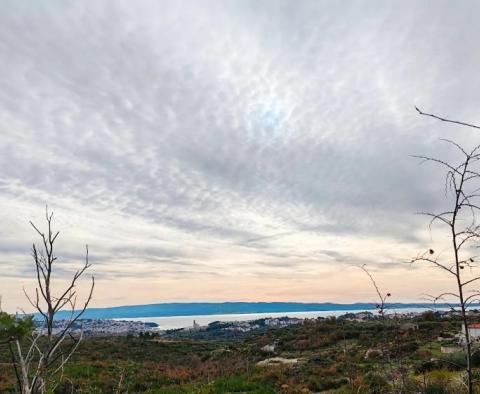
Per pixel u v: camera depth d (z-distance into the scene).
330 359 23.95
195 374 22.86
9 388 11.86
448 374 11.22
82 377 18.97
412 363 11.84
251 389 16.58
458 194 3.11
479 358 12.83
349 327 37.28
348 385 14.20
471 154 3.05
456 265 3.13
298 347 34.31
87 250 3.11
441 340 17.47
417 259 3.22
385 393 6.30
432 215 3.21
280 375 19.09
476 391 7.08
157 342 49.69
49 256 2.98
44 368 2.80
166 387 18.41
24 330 2.82
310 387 16.19
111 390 16.38
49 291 2.93
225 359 32.16
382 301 5.73
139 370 22.75
